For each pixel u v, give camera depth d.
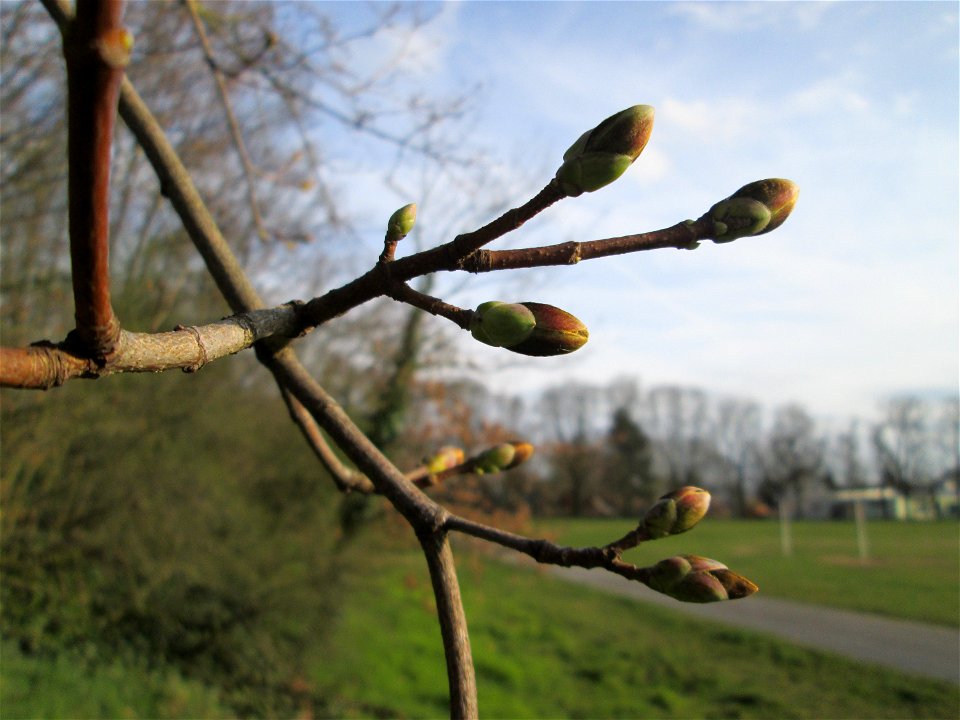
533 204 1.19
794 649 15.06
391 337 13.37
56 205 8.95
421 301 1.29
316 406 1.92
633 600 20.75
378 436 12.98
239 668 10.41
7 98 8.55
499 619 16.84
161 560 9.45
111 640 9.48
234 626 10.38
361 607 14.51
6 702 7.27
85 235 0.84
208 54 4.42
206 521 10.22
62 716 7.43
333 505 11.75
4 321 8.27
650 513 1.44
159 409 9.59
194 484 9.98
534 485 16.77
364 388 13.66
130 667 9.21
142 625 10.05
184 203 2.35
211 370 10.26
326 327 13.25
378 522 12.11
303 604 10.85
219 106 10.88
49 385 0.90
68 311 8.75
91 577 9.51
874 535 39.94
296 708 10.21
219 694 9.77
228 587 10.41
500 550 12.97
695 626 17.38
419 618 15.18
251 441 11.70
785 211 1.25
